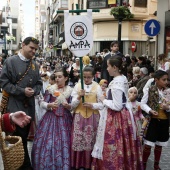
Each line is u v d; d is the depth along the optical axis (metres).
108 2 19.42
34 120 4.79
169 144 6.35
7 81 4.39
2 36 32.22
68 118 4.70
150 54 19.80
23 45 4.47
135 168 4.09
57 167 4.35
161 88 4.65
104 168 4.07
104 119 4.16
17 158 2.54
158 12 11.64
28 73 4.50
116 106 4.01
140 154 4.16
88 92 4.62
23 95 4.45
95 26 22.95
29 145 5.95
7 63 4.42
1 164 4.70
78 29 4.45
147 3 21.36
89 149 4.46
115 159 4.02
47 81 8.25
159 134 4.69
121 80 4.10
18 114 2.73
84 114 4.56
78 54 4.46
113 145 4.04
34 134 4.86
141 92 7.36
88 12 4.45
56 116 4.61
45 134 4.54
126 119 4.09
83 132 4.49
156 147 4.81
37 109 5.94
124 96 4.12
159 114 4.62
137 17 21.09
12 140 2.74
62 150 4.43
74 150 4.46
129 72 9.43
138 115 5.29
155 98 4.58
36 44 4.48
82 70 4.57
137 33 21.66
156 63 11.60
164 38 11.23
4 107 4.54
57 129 4.55
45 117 4.69
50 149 4.41
